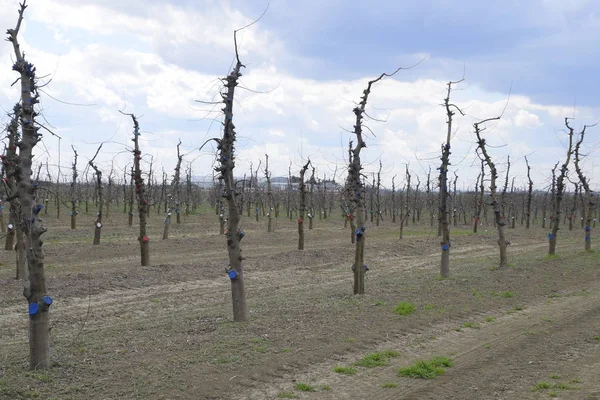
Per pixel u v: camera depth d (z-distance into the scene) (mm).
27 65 8422
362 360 9930
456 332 12422
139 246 31562
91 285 19812
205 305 17312
